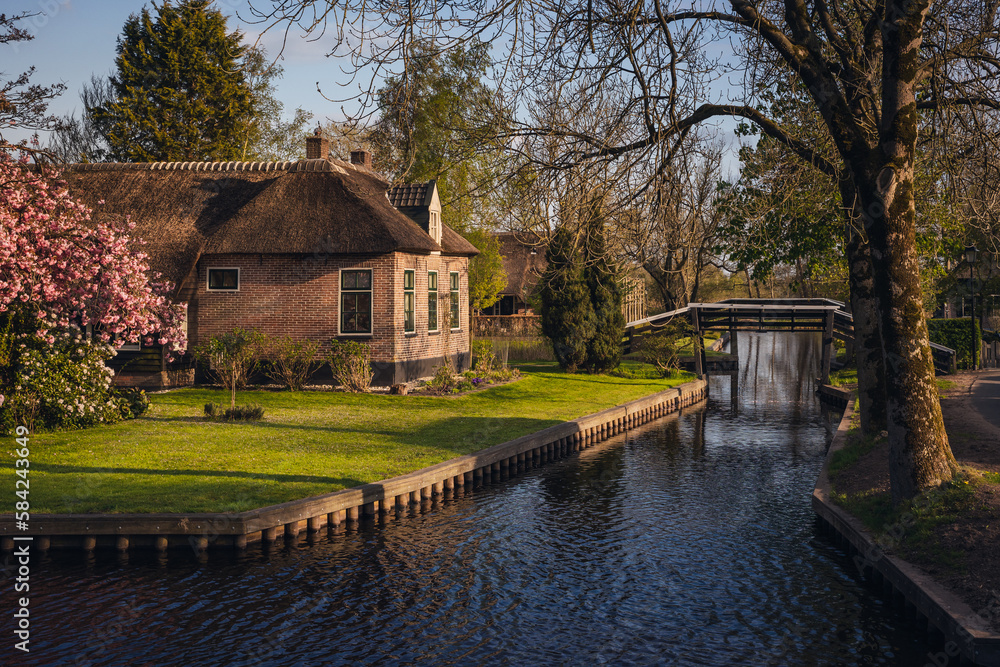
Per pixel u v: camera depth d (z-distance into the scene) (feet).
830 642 29.27
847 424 64.85
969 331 101.65
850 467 46.39
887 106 34.55
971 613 26.45
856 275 50.98
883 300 34.94
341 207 82.17
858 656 28.12
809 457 65.16
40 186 52.49
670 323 116.37
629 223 42.09
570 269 102.47
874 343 50.62
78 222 59.88
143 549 37.35
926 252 70.79
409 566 37.11
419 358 87.30
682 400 97.40
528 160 38.83
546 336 108.27
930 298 116.26
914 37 33.78
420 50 31.50
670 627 30.66
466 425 64.75
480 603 32.86
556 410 76.07
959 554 30.17
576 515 46.65
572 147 39.68
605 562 38.17
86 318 60.08
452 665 27.27
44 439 53.47
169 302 74.95
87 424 58.80
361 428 61.62
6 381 54.34
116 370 80.84
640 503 49.60
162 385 80.33
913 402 34.53
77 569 35.19
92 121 143.54
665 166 39.37
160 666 26.55
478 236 140.67
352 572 36.09
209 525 37.27
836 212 56.75
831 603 32.94
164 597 32.42
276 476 45.19
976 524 31.22
